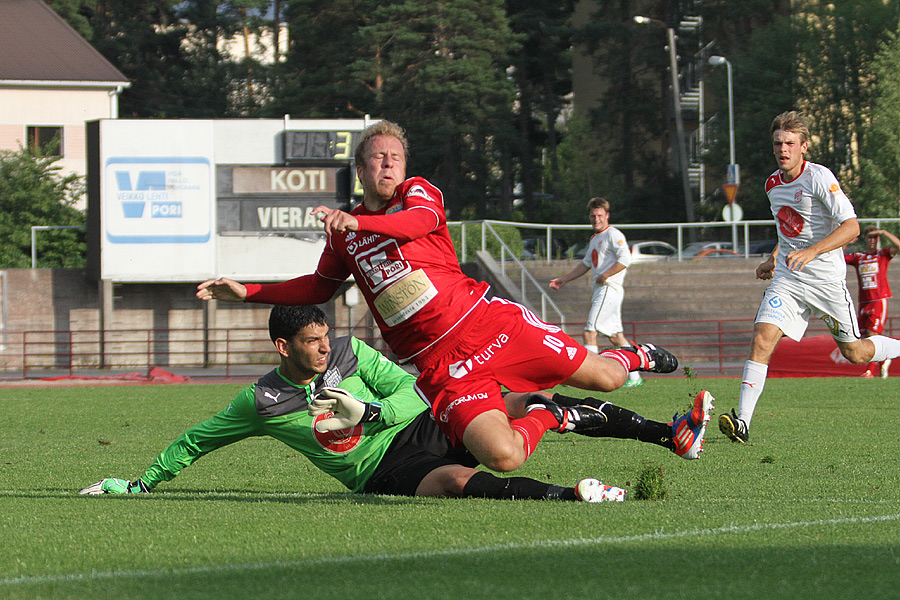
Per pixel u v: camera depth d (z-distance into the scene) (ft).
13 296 114.52
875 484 26.89
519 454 20.90
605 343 102.89
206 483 29.91
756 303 111.75
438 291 21.49
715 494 24.89
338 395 22.02
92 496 25.89
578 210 227.20
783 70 210.59
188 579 15.26
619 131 241.35
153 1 268.62
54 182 171.01
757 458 33.19
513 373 22.03
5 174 166.61
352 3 211.41
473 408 21.26
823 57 200.64
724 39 235.81
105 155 108.37
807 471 29.86
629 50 233.35
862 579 14.76
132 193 108.68
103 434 46.57
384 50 204.85
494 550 16.94
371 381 25.64
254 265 110.52
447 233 22.09
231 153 109.70
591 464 32.22
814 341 77.25
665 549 16.85
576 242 215.92
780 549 16.83
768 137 208.74
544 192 270.67
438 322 21.49
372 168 21.67
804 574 15.08
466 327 21.57
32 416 56.18
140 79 257.14
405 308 21.54
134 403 64.95
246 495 26.02
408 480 24.32
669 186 232.32
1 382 89.71
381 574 15.37
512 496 22.99
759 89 211.00
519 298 108.17
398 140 21.90
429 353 21.79
